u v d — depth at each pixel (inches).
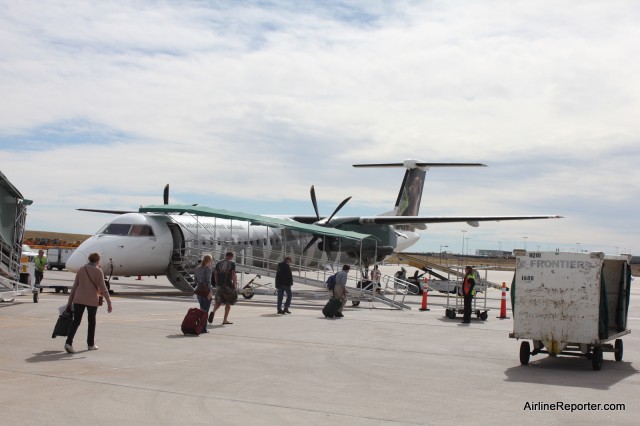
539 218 1518.2
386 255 1624.0
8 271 875.4
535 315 531.2
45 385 393.4
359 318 891.4
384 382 438.0
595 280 518.3
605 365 553.6
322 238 1567.4
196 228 1254.3
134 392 382.0
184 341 598.2
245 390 398.3
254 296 1350.9
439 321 895.1
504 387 435.8
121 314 813.2
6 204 863.7
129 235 1142.3
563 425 341.7
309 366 489.7
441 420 342.6
